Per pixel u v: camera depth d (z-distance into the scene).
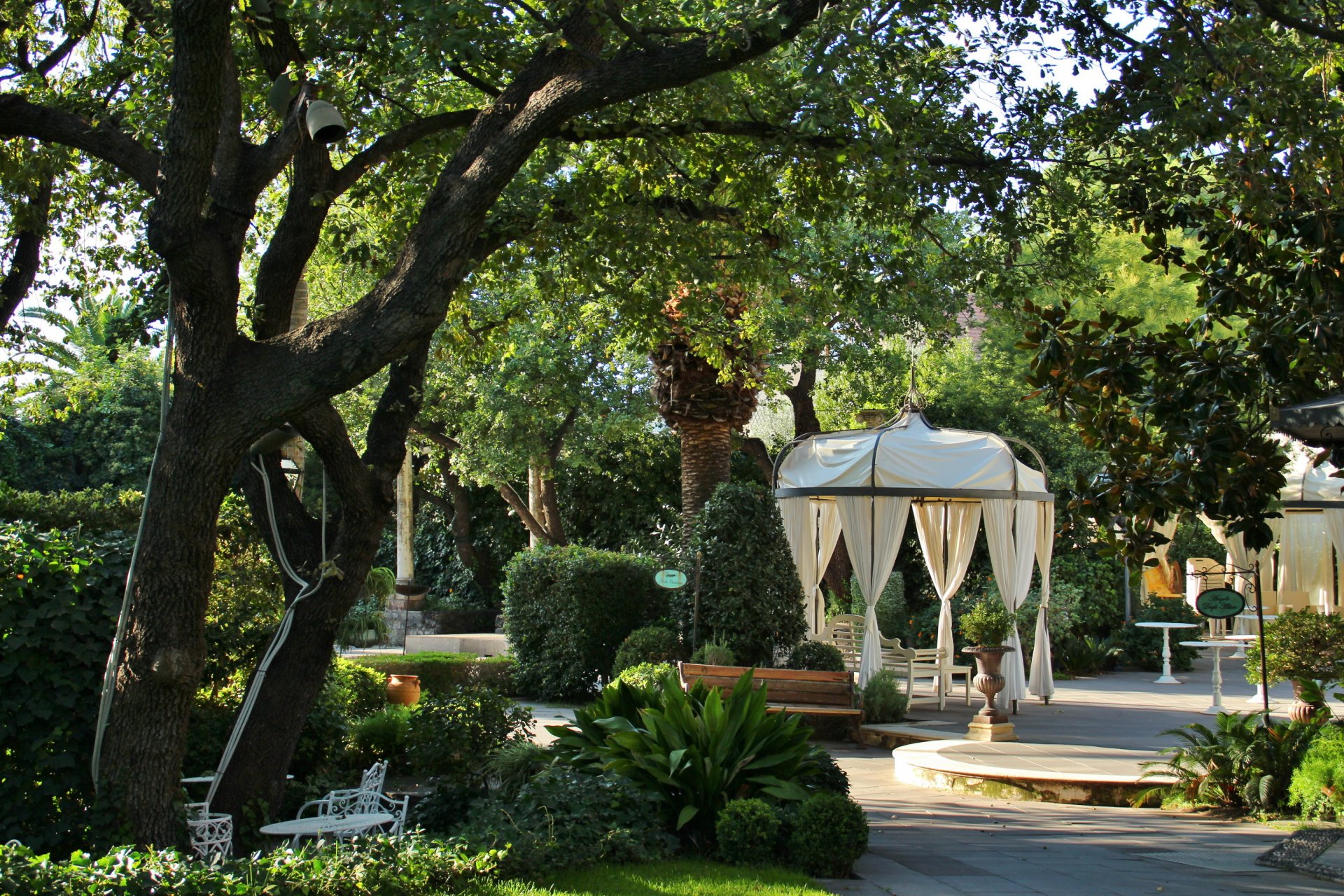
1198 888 6.55
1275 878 6.91
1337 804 8.95
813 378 24.41
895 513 16.16
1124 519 7.52
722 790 7.53
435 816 8.28
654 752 7.67
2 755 6.51
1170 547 25.30
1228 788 9.94
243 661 9.60
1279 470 7.16
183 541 6.35
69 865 5.10
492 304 15.48
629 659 16.80
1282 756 9.73
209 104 6.07
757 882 6.31
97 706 6.66
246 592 9.81
